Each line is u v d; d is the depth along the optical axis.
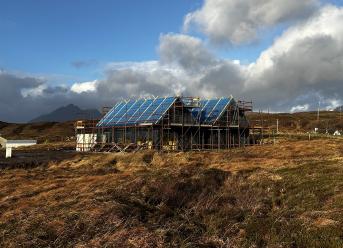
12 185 26.89
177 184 23.03
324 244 14.16
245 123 71.56
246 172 29.66
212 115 67.25
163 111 60.56
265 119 157.12
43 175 32.25
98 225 16.09
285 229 15.97
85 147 68.44
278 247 14.48
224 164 36.03
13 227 16.27
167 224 16.98
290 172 27.33
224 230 16.84
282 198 21.11
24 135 141.12
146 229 15.80
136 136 61.97
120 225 16.16
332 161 31.11
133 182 23.55
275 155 47.25
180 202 21.25
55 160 44.81
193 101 64.81
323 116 171.88
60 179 28.69
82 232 15.66
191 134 63.59
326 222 16.00
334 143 61.31
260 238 15.54
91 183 25.38
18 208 19.23
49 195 22.11
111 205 17.94
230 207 20.00
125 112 67.44
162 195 21.42
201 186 23.67
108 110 75.00
